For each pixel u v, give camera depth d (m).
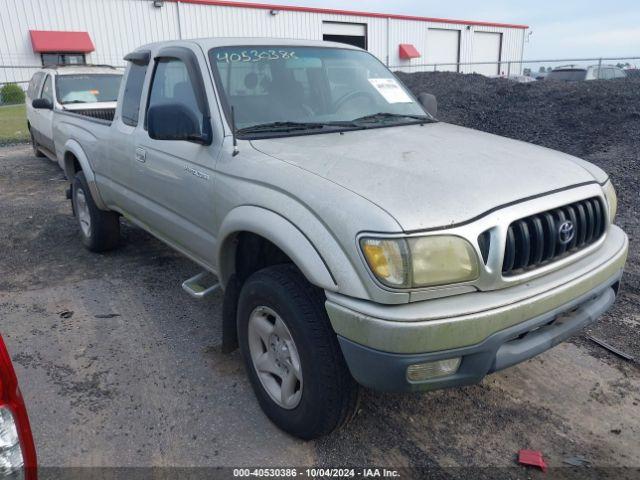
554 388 3.34
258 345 3.03
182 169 3.58
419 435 2.97
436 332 2.26
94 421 3.09
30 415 3.14
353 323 2.34
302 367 2.65
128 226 6.64
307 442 2.92
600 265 2.83
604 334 3.92
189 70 3.64
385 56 38.44
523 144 3.47
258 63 3.72
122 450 2.87
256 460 2.79
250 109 3.45
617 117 9.80
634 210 6.29
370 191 2.48
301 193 2.61
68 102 9.76
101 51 29.30
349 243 2.35
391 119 3.92
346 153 2.96
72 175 6.05
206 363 3.67
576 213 2.80
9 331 4.13
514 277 2.48
